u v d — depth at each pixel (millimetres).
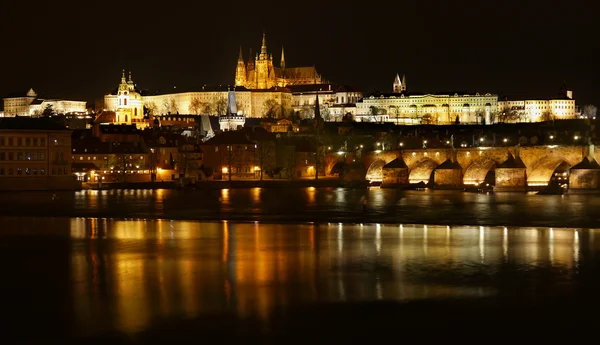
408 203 192750
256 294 83188
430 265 98312
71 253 110000
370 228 138250
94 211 171750
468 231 132375
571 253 106625
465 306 77688
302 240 121938
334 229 137000
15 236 128625
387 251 109750
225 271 95500
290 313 75688
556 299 79938
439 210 171500
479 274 92188
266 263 100812
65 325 72438
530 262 99688
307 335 69125
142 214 165625
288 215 162875
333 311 76250
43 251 111938
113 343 67500
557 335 68625
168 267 98500
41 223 148500
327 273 93688
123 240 123125
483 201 197000
